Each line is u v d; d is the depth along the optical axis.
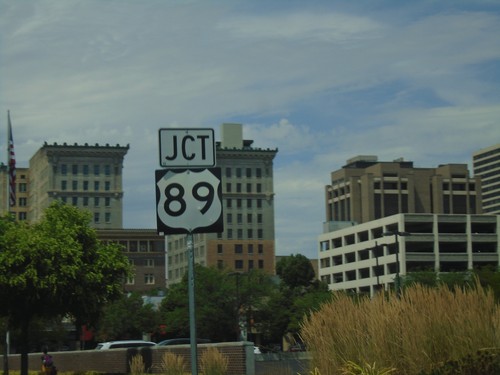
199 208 8.66
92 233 28.95
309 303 79.62
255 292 87.12
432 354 9.41
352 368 9.45
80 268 27.83
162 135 8.73
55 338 80.12
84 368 36.62
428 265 108.81
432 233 109.75
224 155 168.75
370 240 115.75
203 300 85.06
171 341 42.06
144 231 151.88
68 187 164.12
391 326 9.58
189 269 8.64
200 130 8.77
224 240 165.50
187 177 8.69
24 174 183.50
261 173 170.75
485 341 9.47
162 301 94.69
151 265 151.62
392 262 108.81
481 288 10.17
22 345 29.23
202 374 21.20
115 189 166.50
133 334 91.56
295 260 120.06
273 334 88.50
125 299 91.06
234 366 23.47
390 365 9.45
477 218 111.75
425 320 9.55
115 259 29.31
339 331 9.88
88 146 165.12
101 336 90.44
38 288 26.92
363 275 119.00
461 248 111.94
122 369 32.16
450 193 167.38
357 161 179.00
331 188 179.62
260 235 168.50
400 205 164.62
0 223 28.70
